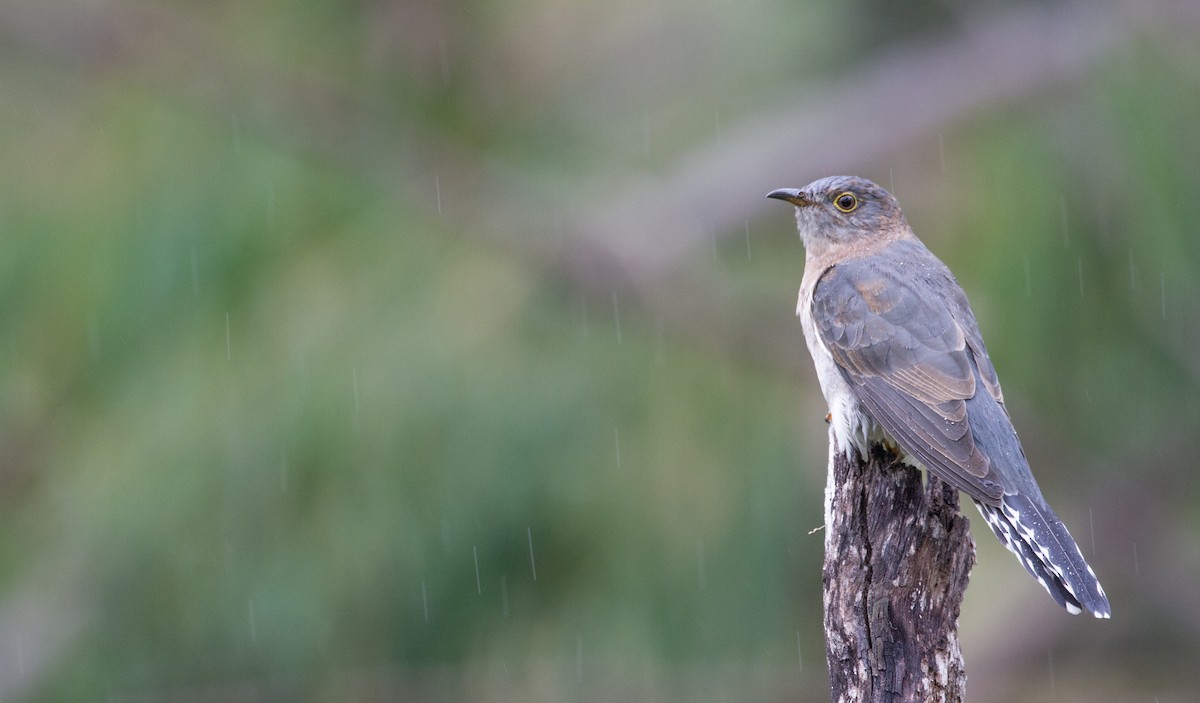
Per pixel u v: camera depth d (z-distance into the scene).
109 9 13.51
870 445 10.05
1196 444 13.59
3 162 12.62
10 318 11.73
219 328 11.62
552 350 12.17
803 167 14.27
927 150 14.61
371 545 11.39
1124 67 12.88
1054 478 14.30
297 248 12.23
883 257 10.70
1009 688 15.30
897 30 15.30
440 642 11.80
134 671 11.73
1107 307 12.69
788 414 12.48
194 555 11.32
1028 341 12.64
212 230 11.96
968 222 12.97
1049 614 15.16
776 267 14.09
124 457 11.34
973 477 8.96
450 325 11.96
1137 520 14.53
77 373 11.62
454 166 13.60
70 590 11.66
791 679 12.37
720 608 11.96
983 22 14.51
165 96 13.32
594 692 12.08
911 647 7.78
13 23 13.26
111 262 11.72
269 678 11.79
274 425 11.28
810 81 15.38
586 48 15.11
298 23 14.09
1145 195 12.46
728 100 15.05
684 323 13.15
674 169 14.51
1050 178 12.77
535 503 11.59
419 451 11.46
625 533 11.82
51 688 11.73
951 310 10.19
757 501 11.98
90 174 12.32
